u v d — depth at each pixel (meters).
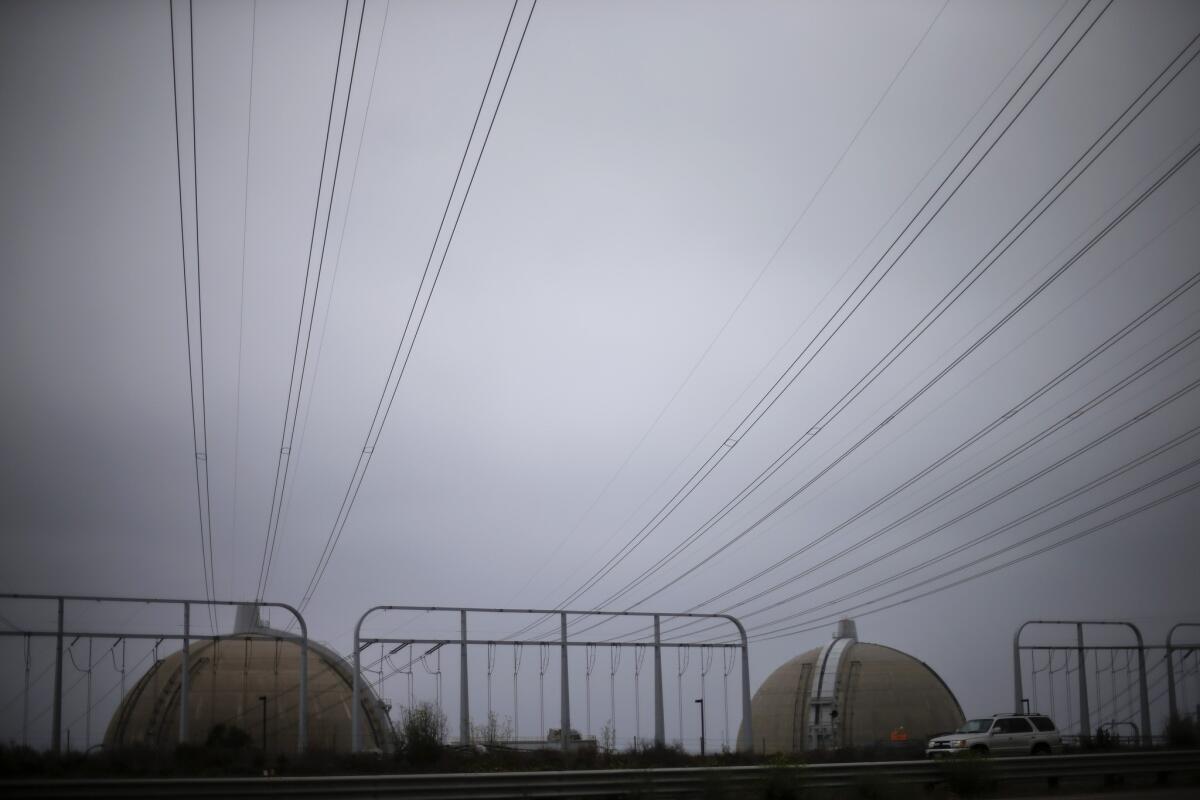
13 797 23.72
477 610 50.69
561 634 52.44
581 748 46.47
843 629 87.62
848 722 78.19
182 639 47.06
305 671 45.88
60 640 45.88
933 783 30.55
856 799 28.47
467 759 41.47
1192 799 28.11
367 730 64.00
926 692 80.00
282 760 38.69
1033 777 31.91
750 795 28.00
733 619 54.09
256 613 67.75
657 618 53.28
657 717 51.78
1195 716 57.28
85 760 35.88
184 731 46.34
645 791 27.03
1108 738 50.34
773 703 83.69
